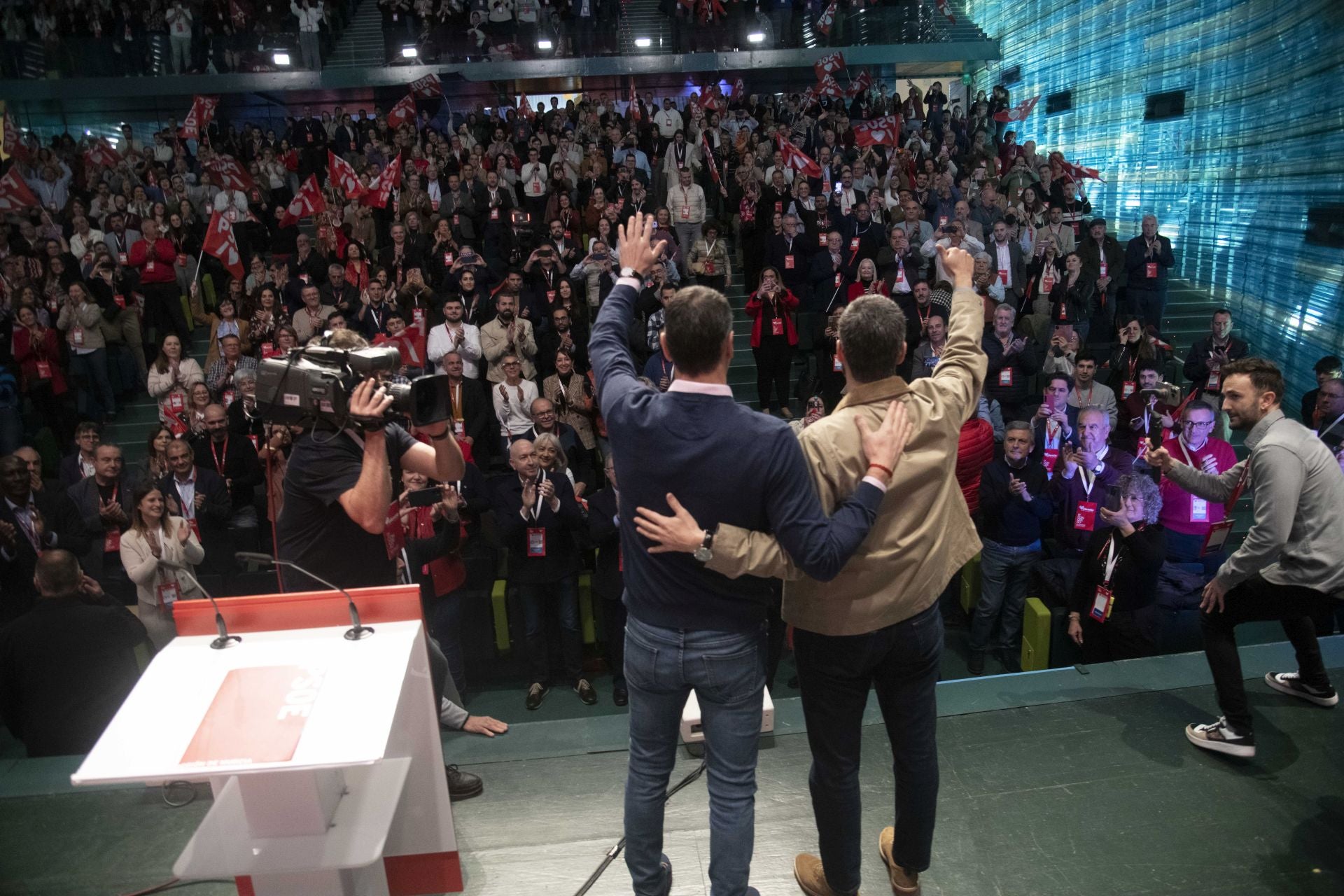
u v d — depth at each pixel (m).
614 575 5.49
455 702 3.28
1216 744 3.00
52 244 10.13
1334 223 9.45
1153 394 7.37
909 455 1.93
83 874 2.59
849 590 1.94
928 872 2.52
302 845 1.75
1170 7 12.98
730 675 1.89
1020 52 18.52
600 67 17.38
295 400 2.10
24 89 16.58
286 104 20.42
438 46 17.23
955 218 10.97
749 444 1.75
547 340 8.80
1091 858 2.56
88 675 3.82
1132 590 4.89
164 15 16.73
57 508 6.21
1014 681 3.46
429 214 11.59
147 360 10.37
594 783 2.91
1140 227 13.98
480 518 6.62
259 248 12.42
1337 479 2.90
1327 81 9.55
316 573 2.30
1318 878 2.48
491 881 2.52
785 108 16.42
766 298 9.12
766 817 2.74
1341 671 3.50
